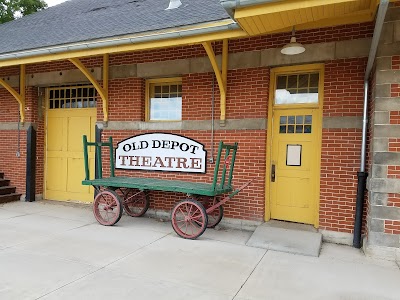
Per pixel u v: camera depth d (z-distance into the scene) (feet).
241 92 19.11
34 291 10.78
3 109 27.22
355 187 16.69
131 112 22.24
